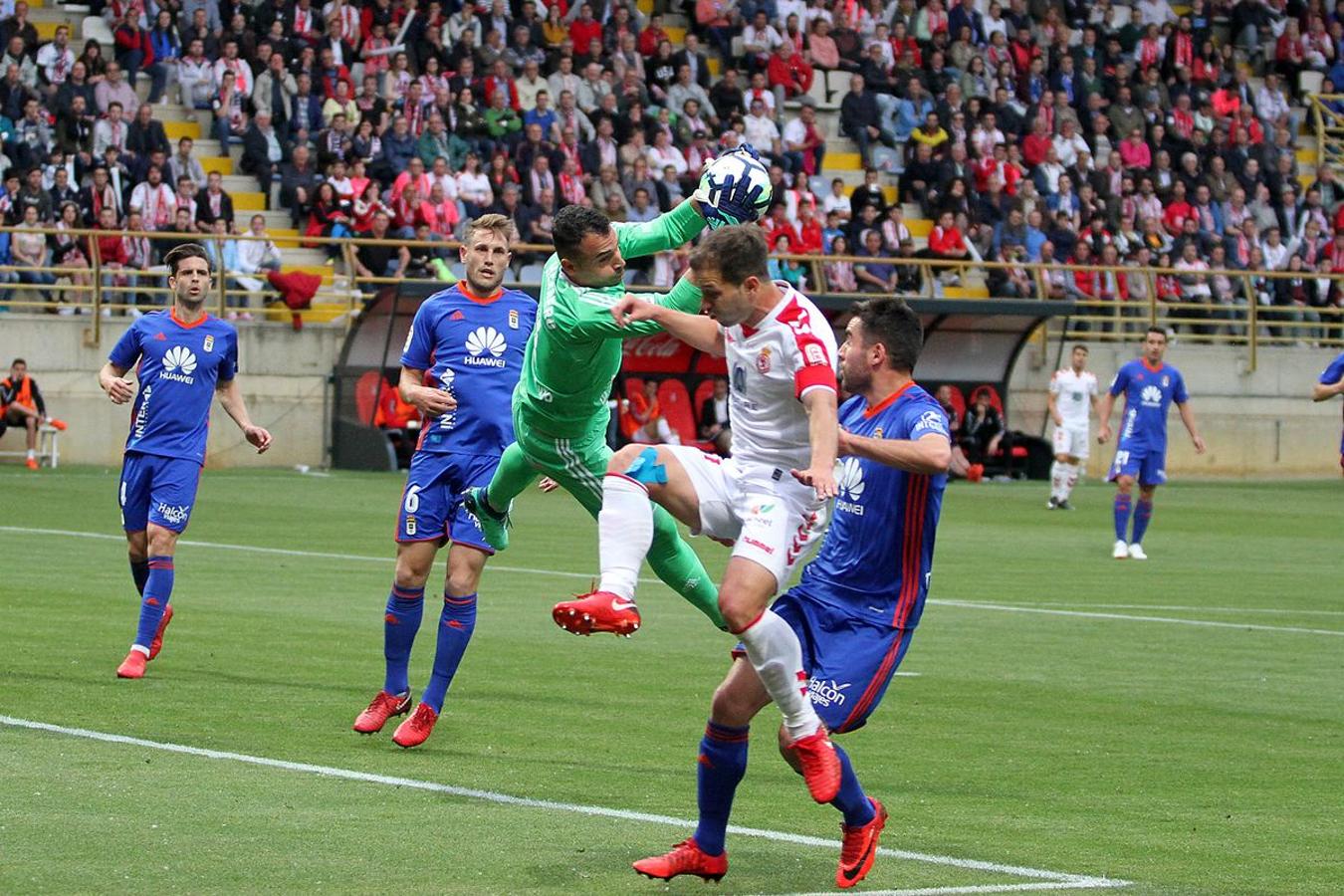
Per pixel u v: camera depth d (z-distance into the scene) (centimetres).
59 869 789
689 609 1844
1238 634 1747
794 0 4850
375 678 1353
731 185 1011
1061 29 5031
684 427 3888
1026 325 4075
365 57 4203
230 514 2747
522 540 2528
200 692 1266
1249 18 5425
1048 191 4719
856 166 4794
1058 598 2020
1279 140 5150
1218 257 4778
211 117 4159
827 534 844
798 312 810
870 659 812
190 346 1380
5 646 1434
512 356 1169
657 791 993
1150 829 941
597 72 4375
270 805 929
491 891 780
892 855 868
